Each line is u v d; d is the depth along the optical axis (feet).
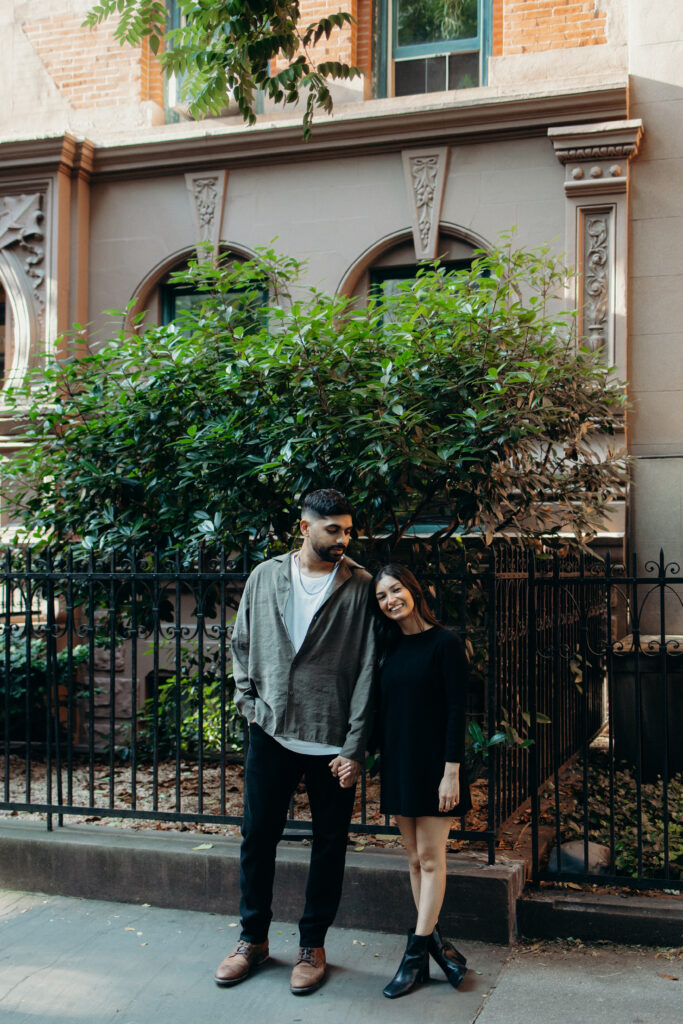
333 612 11.91
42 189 26.58
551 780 18.74
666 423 22.75
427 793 11.32
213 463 16.28
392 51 26.71
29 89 28.14
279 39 16.74
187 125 26.35
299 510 16.55
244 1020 10.90
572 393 18.52
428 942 11.78
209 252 26.08
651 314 23.04
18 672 21.83
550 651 14.44
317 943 11.85
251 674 12.26
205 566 17.66
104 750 22.58
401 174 24.95
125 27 18.20
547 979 11.82
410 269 25.70
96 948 12.89
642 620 22.07
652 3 23.43
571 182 23.11
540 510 16.69
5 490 20.81
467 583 14.35
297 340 15.96
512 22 24.77
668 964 12.18
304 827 14.40
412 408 14.99
